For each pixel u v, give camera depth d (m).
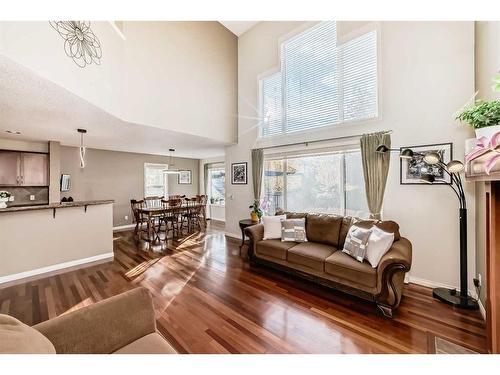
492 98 2.12
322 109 3.96
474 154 1.16
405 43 2.99
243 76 5.34
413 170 2.92
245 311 2.27
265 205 4.88
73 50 2.29
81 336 1.11
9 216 3.07
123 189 6.75
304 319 2.14
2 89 2.17
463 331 1.94
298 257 2.92
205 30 4.78
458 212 2.63
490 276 1.33
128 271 3.35
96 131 3.99
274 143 4.67
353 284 2.44
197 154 7.53
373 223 2.85
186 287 2.81
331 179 3.87
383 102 3.19
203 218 7.53
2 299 2.57
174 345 1.78
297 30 4.30
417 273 2.90
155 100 3.82
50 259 3.38
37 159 4.73
